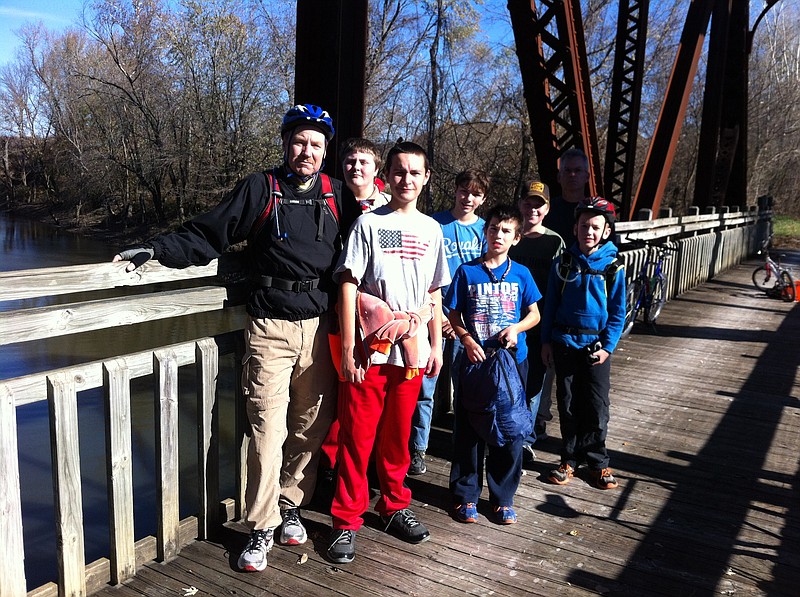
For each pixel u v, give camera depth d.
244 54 23.67
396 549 2.85
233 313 15.23
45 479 6.27
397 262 2.66
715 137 14.11
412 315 2.68
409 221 2.70
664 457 4.01
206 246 2.41
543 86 6.68
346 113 3.47
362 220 2.63
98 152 30.17
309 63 3.42
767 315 8.98
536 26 6.46
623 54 9.47
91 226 32.03
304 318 2.63
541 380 3.76
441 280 2.82
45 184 44.19
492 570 2.72
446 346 4.30
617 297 3.35
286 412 2.77
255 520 2.67
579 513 3.24
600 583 2.65
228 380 9.25
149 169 26.27
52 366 10.38
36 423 7.80
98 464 6.61
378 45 24.14
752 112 33.91
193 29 23.88
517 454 3.08
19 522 2.16
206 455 2.80
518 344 3.14
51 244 26.75
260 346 2.60
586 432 3.50
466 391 3.01
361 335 2.66
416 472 3.64
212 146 24.59
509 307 3.04
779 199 37.41
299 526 2.87
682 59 10.31
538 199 3.65
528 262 3.75
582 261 3.37
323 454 3.34
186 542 2.81
